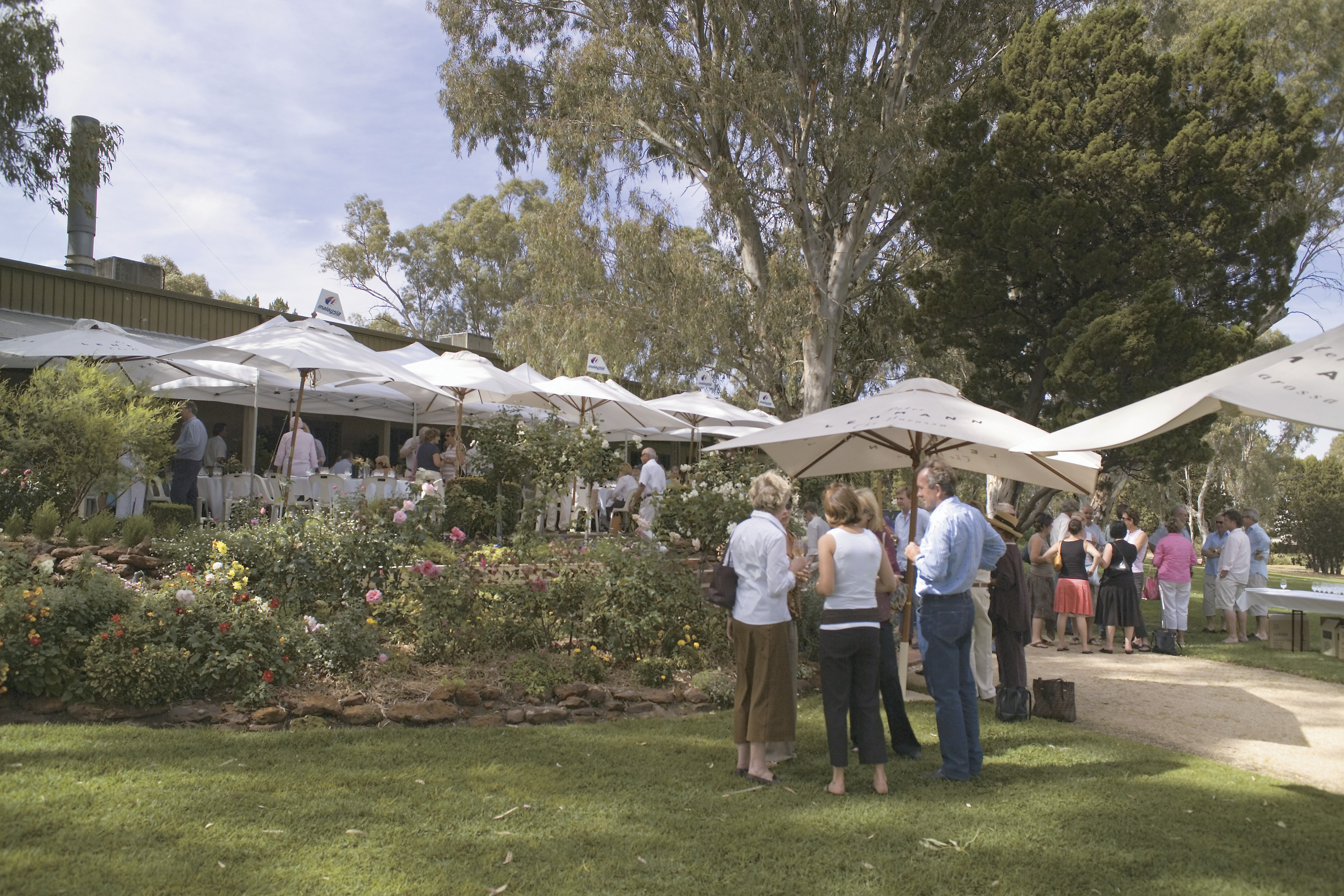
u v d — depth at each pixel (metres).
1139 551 12.30
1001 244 17.62
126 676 5.40
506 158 24.86
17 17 10.36
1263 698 8.27
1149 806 4.83
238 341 10.81
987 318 18.11
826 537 4.99
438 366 14.34
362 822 4.09
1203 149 16.22
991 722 6.95
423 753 5.18
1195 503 52.56
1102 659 10.46
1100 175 16.80
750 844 4.10
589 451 11.58
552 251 21.66
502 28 24.31
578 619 7.78
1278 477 53.41
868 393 26.69
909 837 4.26
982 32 21.88
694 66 21.03
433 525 8.07
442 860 3.75
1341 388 3.49
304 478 12.14
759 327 21.34
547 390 14.86
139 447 9.27
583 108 21.22
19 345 11.57
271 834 3.89
